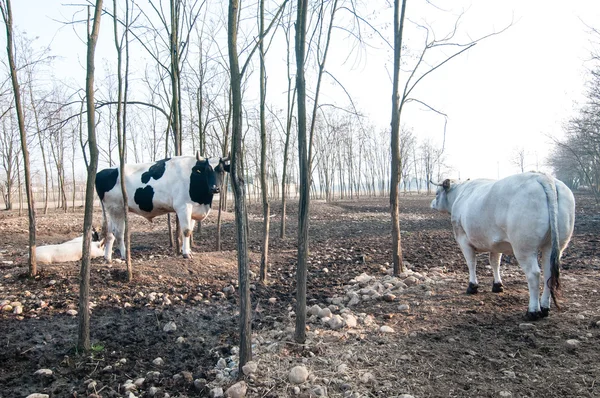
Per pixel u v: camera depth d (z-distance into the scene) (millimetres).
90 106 4414
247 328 4012
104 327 5398
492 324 5121
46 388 3939
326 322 5309
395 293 6723
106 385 3986
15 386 3977
